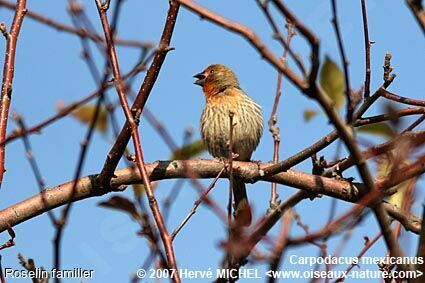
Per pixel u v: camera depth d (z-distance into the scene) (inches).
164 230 274.7
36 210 379.9
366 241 300.0
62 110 251.0
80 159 246.4
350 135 235.3
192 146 296.0
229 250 217.2
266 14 218.7
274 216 291.7
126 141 361.7
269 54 220.1
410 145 220.8
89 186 385.1
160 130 265.3
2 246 307.3
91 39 247.4
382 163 264.2
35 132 253.1
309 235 206.1
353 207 209.2
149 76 346.6
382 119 350.6
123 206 263.4
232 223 222.7
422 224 229.8
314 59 218.1
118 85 250.1
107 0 315.0
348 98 263.3
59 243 241.9
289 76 222.5
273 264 212.1
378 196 231.1
